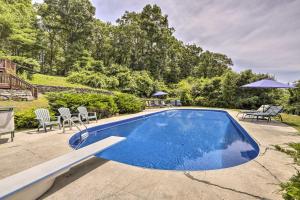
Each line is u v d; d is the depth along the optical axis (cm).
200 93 2319
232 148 604
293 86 977
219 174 316
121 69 2831
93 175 304
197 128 955
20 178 227
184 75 4819
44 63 3462
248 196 249
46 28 3034
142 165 456
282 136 619
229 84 2009
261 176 310
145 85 2688
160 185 275
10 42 2239
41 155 397
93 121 915
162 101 2062
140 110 1489
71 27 3272
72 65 2939
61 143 494
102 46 3706
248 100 1822
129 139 707
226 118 1320
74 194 247
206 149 591
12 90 1084
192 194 252
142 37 3788
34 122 714
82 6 3250
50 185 269
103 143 395
